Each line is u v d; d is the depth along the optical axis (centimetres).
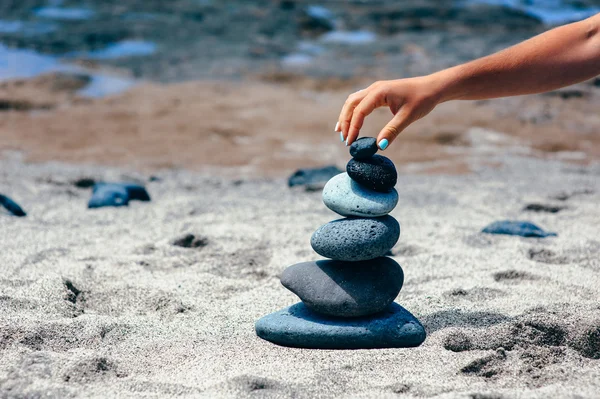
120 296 211
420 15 845
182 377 175
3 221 264
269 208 288
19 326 188
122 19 774
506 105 521
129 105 501
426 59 664
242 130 445
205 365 180
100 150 392
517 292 211
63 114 471
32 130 430
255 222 270
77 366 175
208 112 488
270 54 683
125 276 222
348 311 187
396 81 184
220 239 252
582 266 229
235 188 326
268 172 360
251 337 191
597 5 921
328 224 190
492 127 466
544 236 254
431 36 751
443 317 197
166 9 825
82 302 208
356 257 188
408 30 786
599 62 180
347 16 849
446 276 222
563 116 497
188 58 655
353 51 700
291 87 584
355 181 190
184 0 870
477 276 221
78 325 191
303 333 186
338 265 191
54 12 788
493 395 167
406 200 301
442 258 234
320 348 186
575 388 171
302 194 313
